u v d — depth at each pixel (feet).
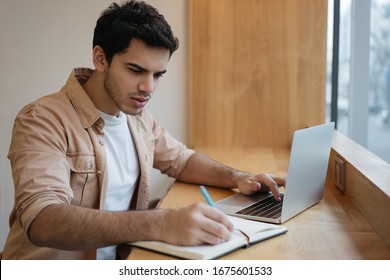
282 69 8.91
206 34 9.05
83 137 4.85
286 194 4.56
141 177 5.57
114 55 4.55
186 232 3.73
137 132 5.61
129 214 3.95
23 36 6.94
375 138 9.22
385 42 9.03
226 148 9.09
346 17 9.32
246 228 4.17
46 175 4.18
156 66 4.53
